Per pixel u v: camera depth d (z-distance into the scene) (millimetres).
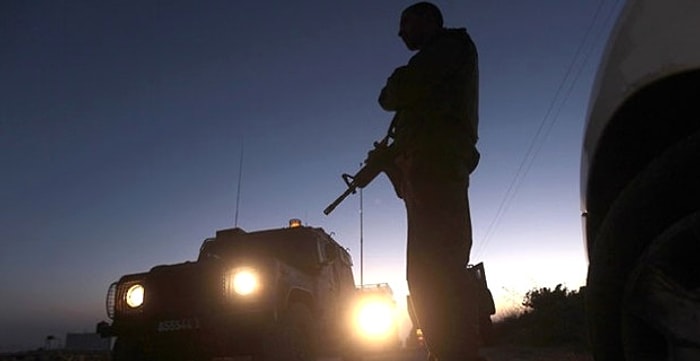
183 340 6957
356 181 2477
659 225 1584
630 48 1604
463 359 1806
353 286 10992
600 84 1727
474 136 2080
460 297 1858
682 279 1547
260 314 6793
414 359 11039
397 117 2215
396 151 2080
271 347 6789
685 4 1464
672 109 1540
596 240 1748
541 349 12391
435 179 1916
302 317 7777
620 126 1637
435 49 2037
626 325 1680
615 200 1691
